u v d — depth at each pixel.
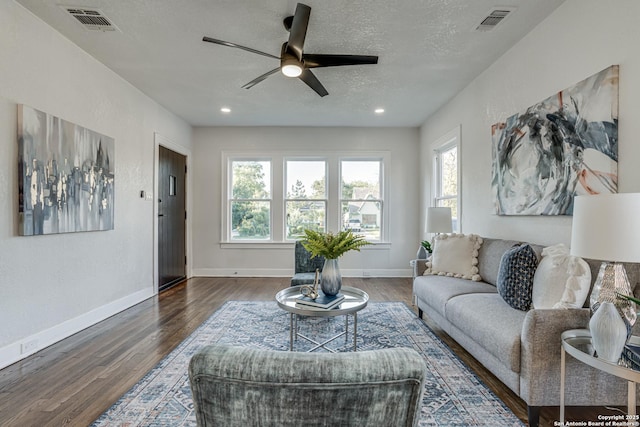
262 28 2.65
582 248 1.44
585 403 1.64
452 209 4.46
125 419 1.71
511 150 2.92
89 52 3.05
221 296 4.26
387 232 5.58
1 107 2.25
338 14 2.45
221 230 5.55
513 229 2.97
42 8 2.39
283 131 5.55
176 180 5.03
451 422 1.70
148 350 2.57
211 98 4.23
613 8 1.93
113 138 3.46
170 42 2.87
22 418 1.72
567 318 1.64
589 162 2.09
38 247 2.55
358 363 0.68
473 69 3.39
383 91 3.97
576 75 2.21
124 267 3.69
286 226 5.64
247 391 0.67
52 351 2.54
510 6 2.36
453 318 2.43
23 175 2.37
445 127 4.43
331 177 5.56
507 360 1.75
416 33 2.71
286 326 3.14
